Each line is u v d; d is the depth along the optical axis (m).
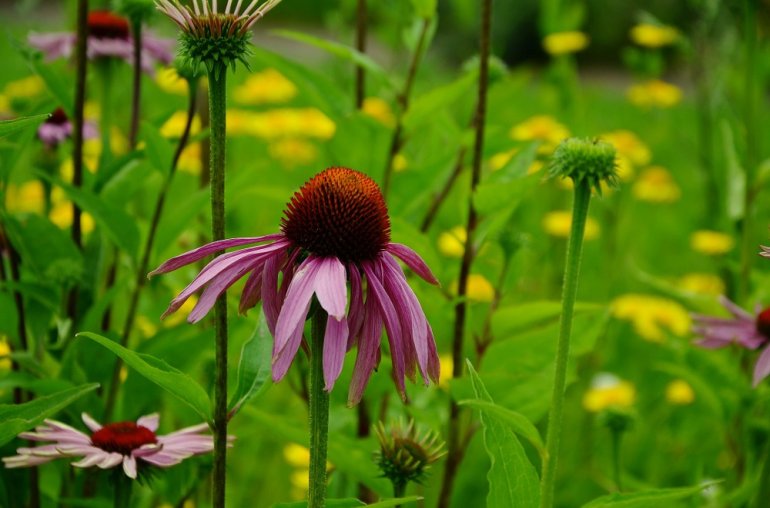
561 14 1.62
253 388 0.85
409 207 1.07
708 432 1.45
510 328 1.04
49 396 0.85
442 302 1.03
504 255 1.06
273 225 1.33
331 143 1.09
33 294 0.99
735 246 1.36
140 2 1.04
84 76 1.02
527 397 0.99
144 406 1.00
